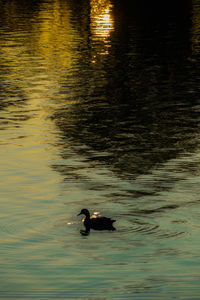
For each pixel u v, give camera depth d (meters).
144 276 13.48
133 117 28.97
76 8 78.19
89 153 23.19
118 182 19.73
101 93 34.19
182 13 72.69
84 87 35.69
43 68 41.28
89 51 47.91
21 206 17.52
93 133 26.16
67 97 33.22
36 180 19.98
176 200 18.00
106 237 15.41
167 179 19.98
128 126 27.34
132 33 57.16
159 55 46.22
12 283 13.23
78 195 18.48
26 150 23.62
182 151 23.38
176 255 14.43
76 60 44.22
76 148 23.92
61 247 14.91
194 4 82.38
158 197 18.23
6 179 20.09
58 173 20.75
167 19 67.31
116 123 27.89
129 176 20.34
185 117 28.91
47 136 25.70
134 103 31.86
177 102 32.06
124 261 14.20
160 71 40.47
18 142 24.78
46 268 13.86
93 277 13.43
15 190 18.97
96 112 29.98
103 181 19.84
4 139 25.23
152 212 17.02
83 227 16.08
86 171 20.95
